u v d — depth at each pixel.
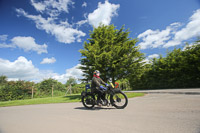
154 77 21.67
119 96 5.46
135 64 11.25
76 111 5.14
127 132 2.53
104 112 4.60
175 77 18.53
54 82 18.97
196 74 16.30
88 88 5.88
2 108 7.64
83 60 12.13
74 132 2.69
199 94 9.18
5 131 2.98
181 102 5.90
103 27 11.97
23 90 15.47
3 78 22.48
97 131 2.68
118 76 12.44
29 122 3.72
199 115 3.46
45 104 8.46
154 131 2.50
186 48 17.11
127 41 12.33
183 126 2.68
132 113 4.14
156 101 6.76
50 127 3.13
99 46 11.06
